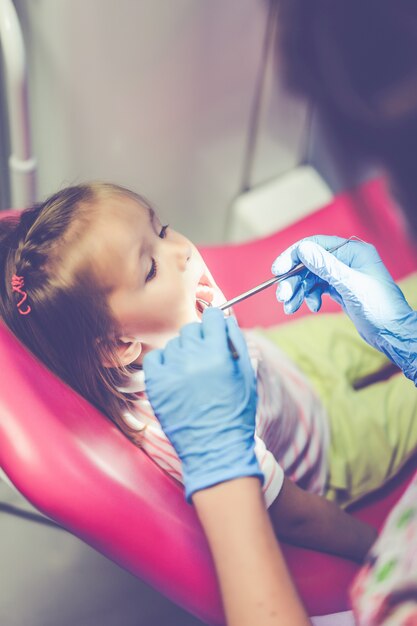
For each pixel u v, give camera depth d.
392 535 1.16
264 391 1.22
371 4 1.71
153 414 1.09
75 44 1.42
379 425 1.32
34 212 1.11
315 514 1.13
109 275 1.04
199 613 1.02
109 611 1.51
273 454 1.21
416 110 1.85
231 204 1.86
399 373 1.39
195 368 1.00
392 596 1.10
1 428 1.00
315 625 1.14
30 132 1.47
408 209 1.93
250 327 1.43
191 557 1.00
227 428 0.99
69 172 1.60
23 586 1.52
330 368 1.36
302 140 1.84
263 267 1.46
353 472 1.29
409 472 1.31
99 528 0.98
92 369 1.08
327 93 1.78
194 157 1.70
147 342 1.08
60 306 1.05
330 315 1.44
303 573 1.13
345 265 1.16
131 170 1.65
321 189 1.89
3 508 1.61
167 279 1.08
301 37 1.66
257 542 0.94
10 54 1.35
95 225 1.04
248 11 1.55
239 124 1.71
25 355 1.08
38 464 0.98
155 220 1.11
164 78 1.54
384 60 1.79
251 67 1.63
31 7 1.40
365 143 1.91
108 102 1.52
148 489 1.02
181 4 1.47
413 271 1.58
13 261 1.07
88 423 1.05
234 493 0.96
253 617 0.92
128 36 1.46
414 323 1.17
